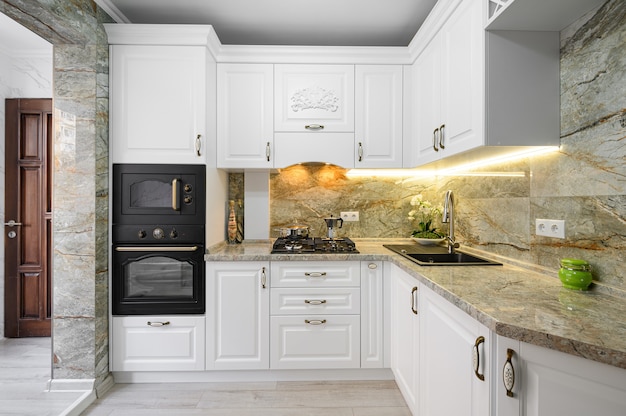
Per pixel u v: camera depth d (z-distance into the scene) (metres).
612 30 1.24
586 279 1.28
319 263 2.23
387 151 2.50
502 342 0.99
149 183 2.23
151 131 2.20
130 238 2.18
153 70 2.20
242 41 2.69
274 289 2.22
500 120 1.49
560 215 1.50
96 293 2.08
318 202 2.91
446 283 1.42
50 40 2.01
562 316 1.02
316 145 2.48
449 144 1.86
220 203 2.61
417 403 1.69
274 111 2.47
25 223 3.03
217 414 1.91
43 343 2.90
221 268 2.21
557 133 1.50
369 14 2.32
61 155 2.06
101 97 2.12
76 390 2.05
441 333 1.40
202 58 2.21
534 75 1.50
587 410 0.86
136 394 2.11
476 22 1.55
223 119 2.46
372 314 2.24
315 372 2.28
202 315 2.21
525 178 1.73
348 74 2.48
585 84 1.36
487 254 2.07
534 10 1.34
